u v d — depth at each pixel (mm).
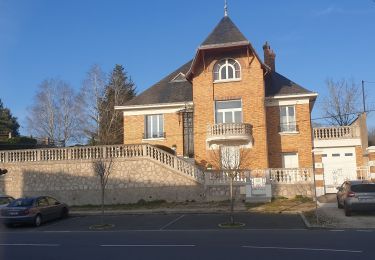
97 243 14742
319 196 27344
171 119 33562
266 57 37812
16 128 70250
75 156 29797
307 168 27688
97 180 29125
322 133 33375
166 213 24297
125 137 34094
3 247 14344
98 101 57062
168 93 34875
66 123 59812
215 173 27922
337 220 19469
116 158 29078
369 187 20500
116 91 57469
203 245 13523
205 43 31594
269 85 33438
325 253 11602
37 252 13094
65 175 29672
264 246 13016
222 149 31219
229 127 30547
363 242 13445
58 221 23641
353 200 20312
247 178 27422
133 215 24281
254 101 31312
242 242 13961
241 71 31750
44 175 30016
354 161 32531
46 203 23156
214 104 31875
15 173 30469
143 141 33750
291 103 32000
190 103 32938
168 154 28500
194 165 28406
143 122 34000
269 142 31859
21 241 15906
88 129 57844
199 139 31688
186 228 18703
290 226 18328
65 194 29484
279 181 27734
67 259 11758
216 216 22266
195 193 27859
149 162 28672
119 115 56125
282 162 31719
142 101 34500
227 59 32219
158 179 28438
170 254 12016
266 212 22906
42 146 46562
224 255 11609
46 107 60250
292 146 31641
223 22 32969
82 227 20719
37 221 21844
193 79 32469
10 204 22047
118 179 28891
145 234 17031
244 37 31250
